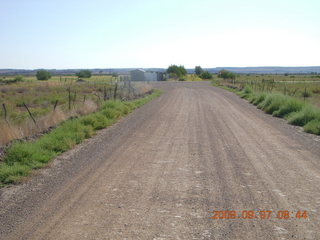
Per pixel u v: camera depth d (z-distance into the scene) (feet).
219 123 49.14
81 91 126.00
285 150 31.81
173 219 16.65
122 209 18.10
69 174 25.05
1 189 22.31
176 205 18.49
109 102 62.90
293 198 19.38
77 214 17.60
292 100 59.00
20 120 50.01
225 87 170.09
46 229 15.94
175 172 24.95
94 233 15.37
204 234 14.97
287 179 22.99
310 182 22.33
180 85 212.84
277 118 55.06
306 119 47.24
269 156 29.50
